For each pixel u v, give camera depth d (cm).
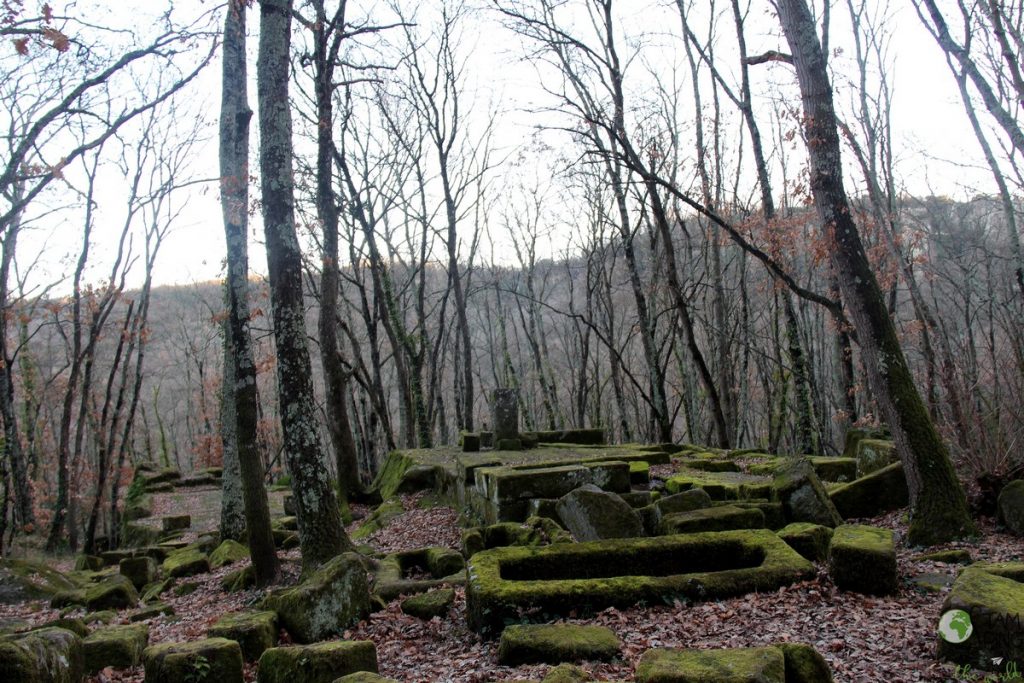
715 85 2448
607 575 738
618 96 1939
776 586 689
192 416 4712
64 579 1370
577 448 1661
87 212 2227
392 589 845
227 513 1565
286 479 2894
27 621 1054
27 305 2420
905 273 1570
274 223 1017
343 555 774
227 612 924
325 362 1878
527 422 3362
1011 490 904
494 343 5334
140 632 713
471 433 1745
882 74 2328
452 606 780
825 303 1195
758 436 4028
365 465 3019
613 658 563
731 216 2491
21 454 2225
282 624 731
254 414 1085
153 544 1936
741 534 782
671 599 672
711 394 1984
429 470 1695
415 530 1377
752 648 451
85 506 3023
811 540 798
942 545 870
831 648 552
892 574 668
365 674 473
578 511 888
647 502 1098
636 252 3694
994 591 523
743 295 2842
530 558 734
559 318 5388
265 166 1023
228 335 1585
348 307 3206
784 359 3616
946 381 1057
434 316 5166
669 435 2211
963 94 1410
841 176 993
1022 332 1084
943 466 902
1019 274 1457
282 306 1016
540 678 525
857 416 2227
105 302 2325
